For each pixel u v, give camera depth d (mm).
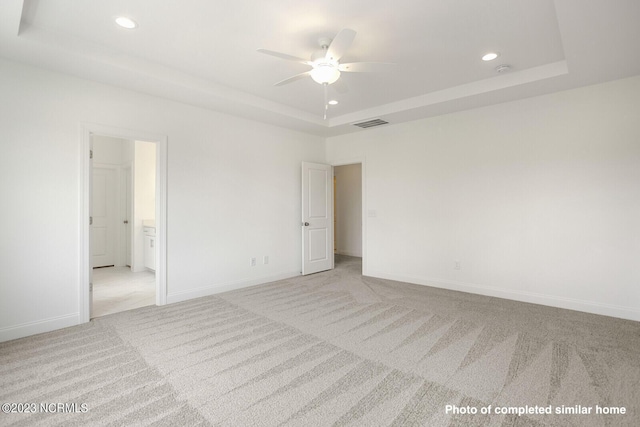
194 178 4051
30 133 2891
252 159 4707
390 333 2908
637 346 2604
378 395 1969
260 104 4113
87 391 2012
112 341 2754
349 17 2381
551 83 3338
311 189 5523
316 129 5242
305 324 3137
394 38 2678
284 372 2240
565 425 1696
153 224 5441
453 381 2119
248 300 3949
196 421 1735
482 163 4148
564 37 2445
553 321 3178
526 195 3824
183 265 3963
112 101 3363
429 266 4660
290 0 2178
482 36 2646
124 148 6188
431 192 4613
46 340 2775
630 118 3199
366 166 5348
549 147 3658
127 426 1693
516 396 1951
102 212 6098
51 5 2223
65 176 3084
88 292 3225
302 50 2879
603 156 3348
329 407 1854
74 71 2998
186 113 3963
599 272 3387
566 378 2145
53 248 3025
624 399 1911
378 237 5219
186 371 2254
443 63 3146
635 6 2049
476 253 4227
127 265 6223
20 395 1967
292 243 5328
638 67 2971
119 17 2373
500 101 3896
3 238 2775
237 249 4535
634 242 3199
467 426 1688
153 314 3441
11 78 2791
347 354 2506
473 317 3314
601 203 3367
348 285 4703
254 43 2758
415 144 4766
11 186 2805
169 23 2453
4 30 2311
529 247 3816
